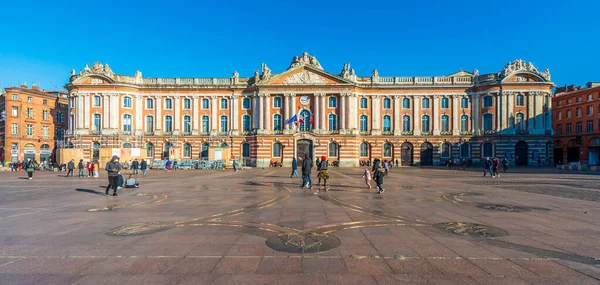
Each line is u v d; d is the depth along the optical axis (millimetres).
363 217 12531
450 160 59062
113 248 8531
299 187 23688
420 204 15727
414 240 9273
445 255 7953
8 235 9836
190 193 20156
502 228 10719
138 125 64562
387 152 64812
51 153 72750
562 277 6617
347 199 17422
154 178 33406
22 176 37250
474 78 64188
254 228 10734
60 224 11320
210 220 11984
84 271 6973
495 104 62219
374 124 64625
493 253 8117
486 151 62688
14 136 71000
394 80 65000
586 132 72438
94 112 62500
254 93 64375
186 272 6891
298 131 62500
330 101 63875
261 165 62312
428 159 64500
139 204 15750
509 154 61188
